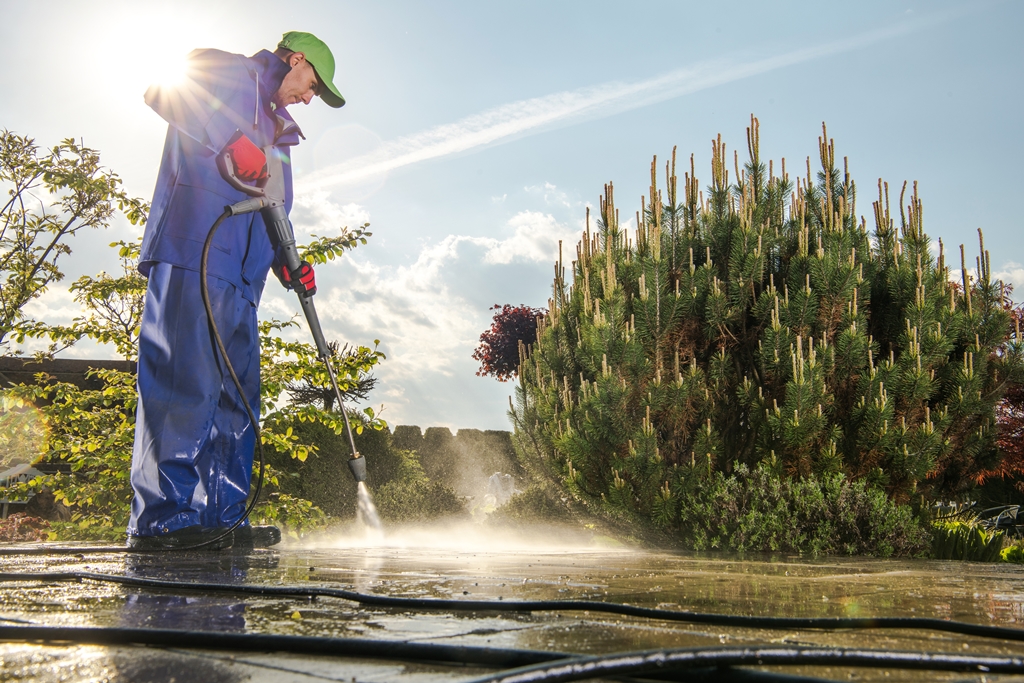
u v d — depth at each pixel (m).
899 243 6.74
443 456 17.25
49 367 8.98
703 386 5.94
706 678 0.94
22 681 0.89
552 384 6.62
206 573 2.25
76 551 3.15
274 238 3.88
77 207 8.41
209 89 3.55
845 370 5.91
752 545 5.14
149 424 3.40
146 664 0.99
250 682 0.90
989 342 6.38
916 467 5.68
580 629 1.30
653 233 6.31
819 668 1.01
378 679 0.92
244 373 3.76
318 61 3.91
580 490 6.12
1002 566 4.11
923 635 1.38
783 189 6.91
